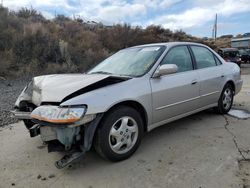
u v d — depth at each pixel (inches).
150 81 135.1
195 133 158.6
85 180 108.4
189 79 156.6
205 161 120.0
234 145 137.4
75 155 109.7
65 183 106.7
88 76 131.4
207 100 175.9
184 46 166.7
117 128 121.9
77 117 103.8
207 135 154.3
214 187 98.4
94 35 721.6
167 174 109.7
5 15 557.3
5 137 162.7
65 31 663.8
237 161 118.5
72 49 573.3
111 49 725.9
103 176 110.9
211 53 189.9
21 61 478.0
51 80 129.9
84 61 557.0
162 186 101.0
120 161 123.9
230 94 202.8
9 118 203.6
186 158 124.0
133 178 108.0
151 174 110.4
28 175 114.0
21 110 131.2
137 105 130.6
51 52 522.3
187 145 139.9
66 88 115.2
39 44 517.7
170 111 146.2
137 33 829.2
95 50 636.1
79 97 109.1
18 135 165.9
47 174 114.6
